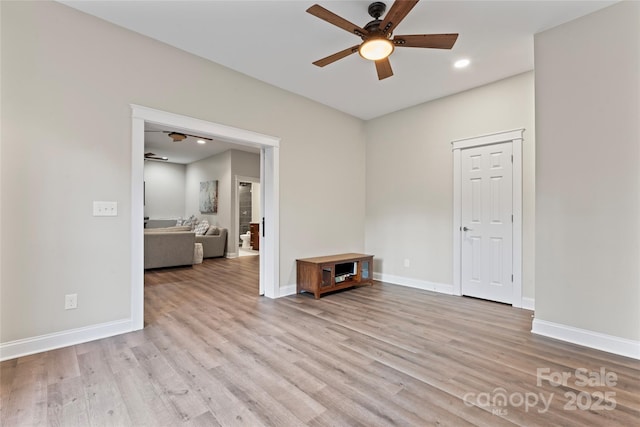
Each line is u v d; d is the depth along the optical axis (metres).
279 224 3.94
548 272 2.65
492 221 3.71
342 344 2.46
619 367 2.10
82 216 2.47
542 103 2.69
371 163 5.09
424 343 2.49
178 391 1.79
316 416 1.58
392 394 1.77
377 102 4.38
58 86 2.37
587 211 2.47
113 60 2.62
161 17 2.53
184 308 3.40
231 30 2.71
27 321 2.24
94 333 2.53
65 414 1.58
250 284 4.60
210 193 8.29
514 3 2.33
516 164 3.50
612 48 2.36
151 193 9.20
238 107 3.49
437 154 4.24
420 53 3.03
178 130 3.10
